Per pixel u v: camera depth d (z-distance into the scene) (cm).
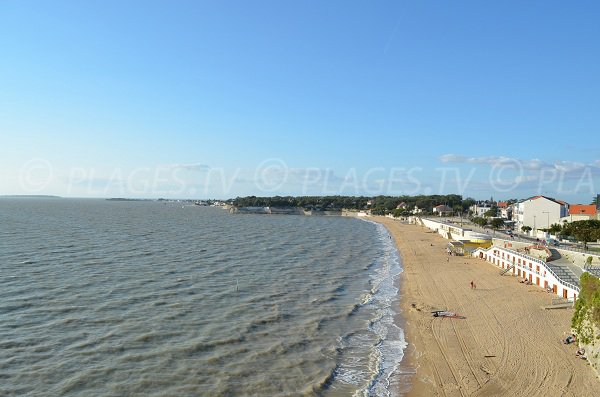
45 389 2970
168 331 4119
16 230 13050
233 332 4166
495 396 2992
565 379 3181
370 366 3538
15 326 4081
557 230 10188
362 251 10494
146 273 6656
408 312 5038
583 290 3912
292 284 6359
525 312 4850
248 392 3025
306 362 3572
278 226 18700
